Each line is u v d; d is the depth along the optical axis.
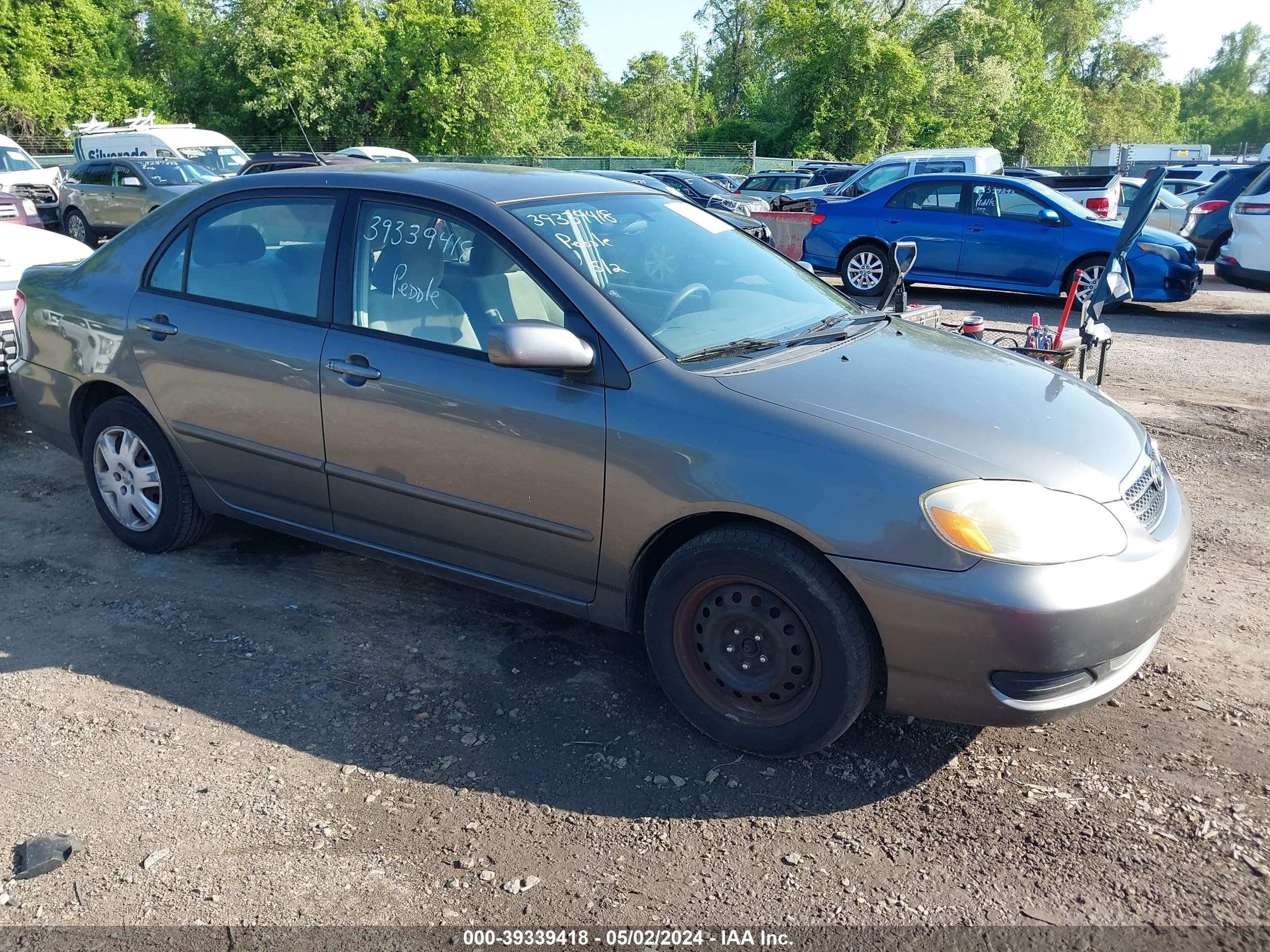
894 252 4.42
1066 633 2.47
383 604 3.87
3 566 4.15
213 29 42.03
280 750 2.96
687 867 2.49
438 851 2.54
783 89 45.38
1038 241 11.51
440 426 3.19
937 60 46.19
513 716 3.13
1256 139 101.94
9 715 3.11
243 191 3.81
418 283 3.34
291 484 3.66
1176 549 2.77
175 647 3.53
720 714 2.93
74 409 4.30
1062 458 2.71
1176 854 2.51
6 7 37.75
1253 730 3.03
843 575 2.60
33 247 5.94
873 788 2.79
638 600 3.08
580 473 2.96
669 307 3.19
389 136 40.78
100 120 39.72
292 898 2.38
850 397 2.85
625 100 61.94
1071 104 54.19
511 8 39.00
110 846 2.55
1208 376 8.06
